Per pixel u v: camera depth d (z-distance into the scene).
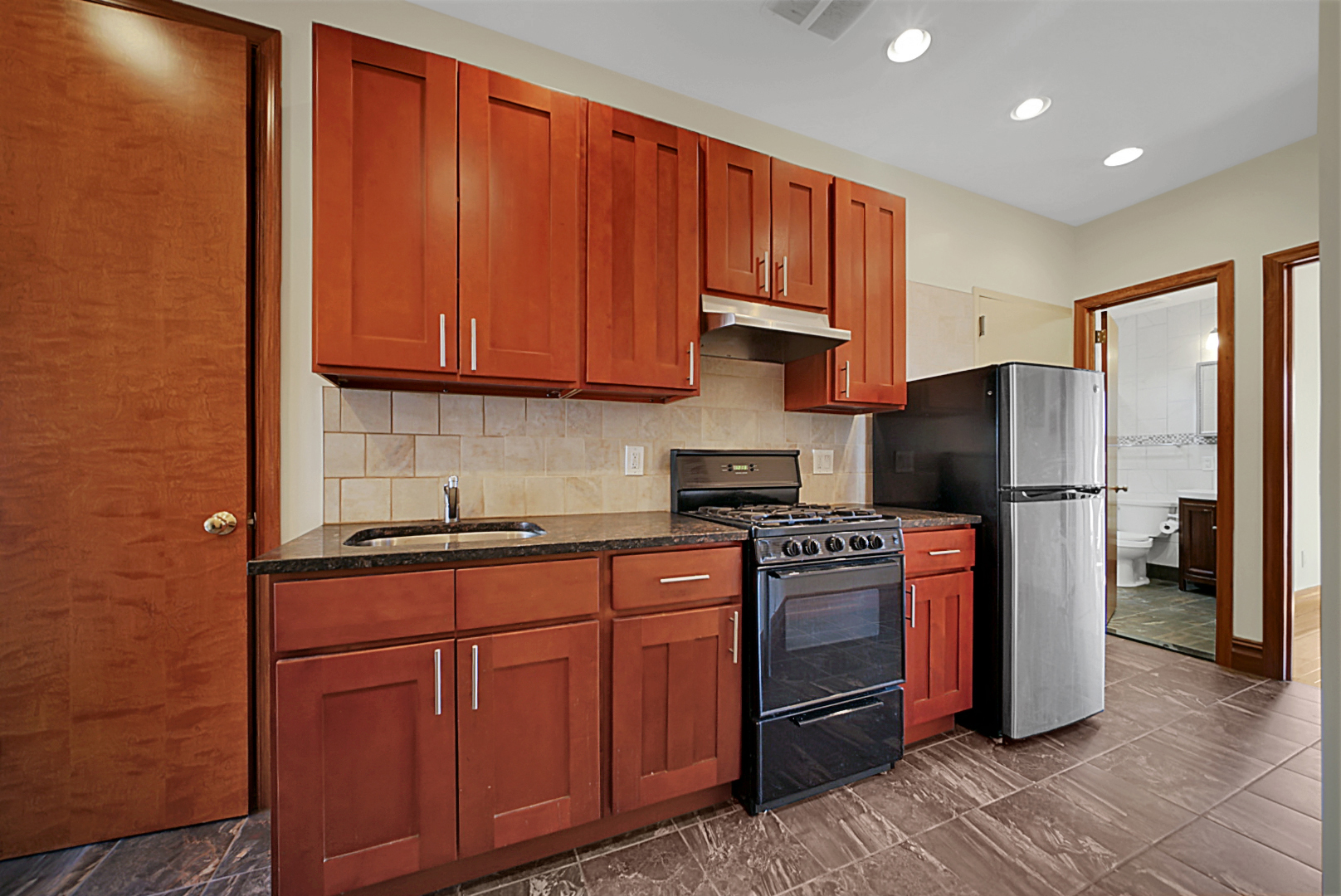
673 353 2.00
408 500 1.96
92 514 1.62
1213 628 3.46
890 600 2.01
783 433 2.65
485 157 1.74
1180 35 2.02
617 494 2.28
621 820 1.69
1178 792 1.86
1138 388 4.95
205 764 1.71
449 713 1.44
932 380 2.53
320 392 1.86
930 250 2.99
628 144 1.94
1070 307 3.51
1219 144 2.67
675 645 1.70
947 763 2.06
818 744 1.87
